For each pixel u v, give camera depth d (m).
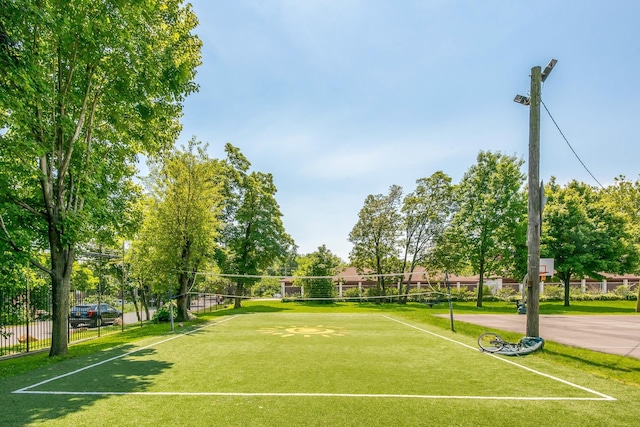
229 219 29.23
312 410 5.14
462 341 11.52
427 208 34.59
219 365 8.07
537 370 7.61
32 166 9.09
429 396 5.80
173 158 18.16
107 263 20.34
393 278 36.31
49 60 9.65
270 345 10.78
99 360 8.69
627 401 5.61
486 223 28.97
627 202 38.44
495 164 31.38
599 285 40.59
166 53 10.95
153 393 5.97
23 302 11.60
